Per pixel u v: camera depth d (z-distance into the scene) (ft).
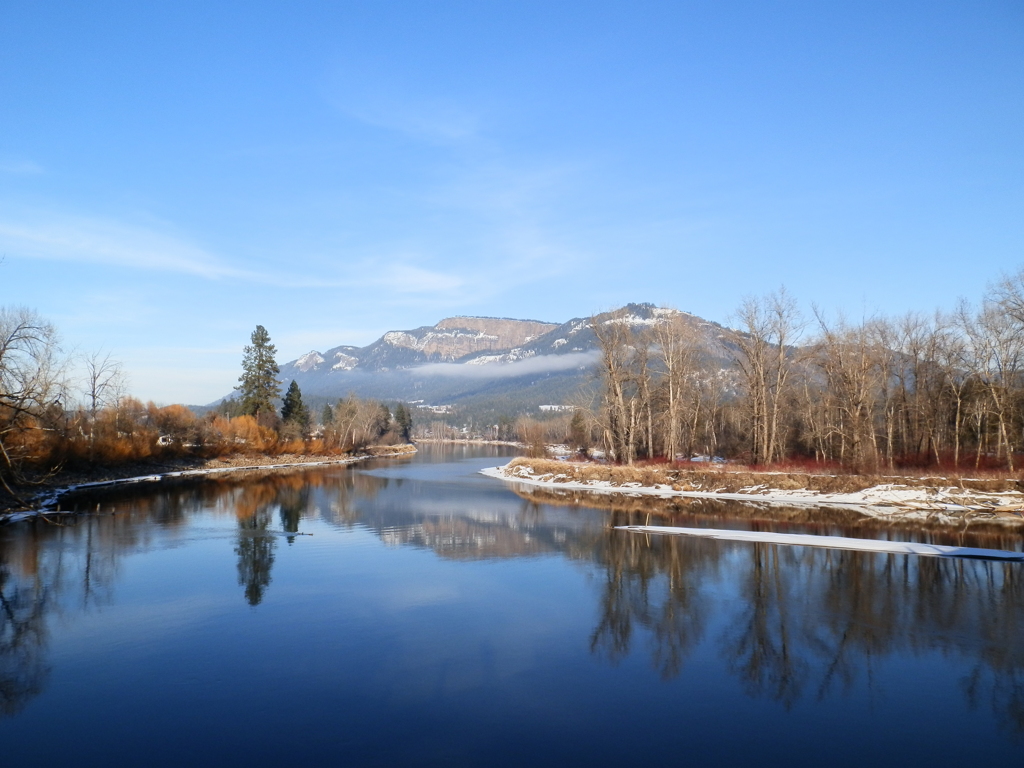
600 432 257.75
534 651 61.11
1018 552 101.09
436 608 73.67
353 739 44.68
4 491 148.77
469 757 42.50
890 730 46.80
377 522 133.49
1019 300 164.14
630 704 50.44
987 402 182.29
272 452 321.73
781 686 53.98
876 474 167.02
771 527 126.82
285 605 74.33
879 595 79.25
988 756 43.21
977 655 60.80
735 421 258.78
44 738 44.68
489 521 135.74
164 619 69.21
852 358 184.96
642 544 110.01
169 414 273.54
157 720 47.24
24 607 73.05
